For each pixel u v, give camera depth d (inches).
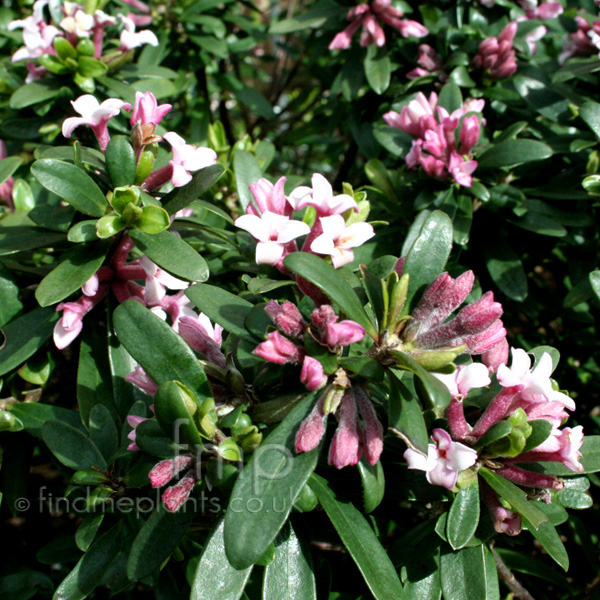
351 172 18.7
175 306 9.2
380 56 13.3
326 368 6.9
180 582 9.1
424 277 7.6
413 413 6.8
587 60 11.5
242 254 9.5
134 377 7.8
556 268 13.8
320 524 9.2
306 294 7.6
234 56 18.7
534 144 10.3
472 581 7.7
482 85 12.5
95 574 8.1
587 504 8.0
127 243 8.8
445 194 10.7
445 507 8.2
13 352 8.9
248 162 10.3
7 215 10.4
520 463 7.9
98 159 8.9
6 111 13.0
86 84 11.2
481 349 7.3
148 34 11.5
